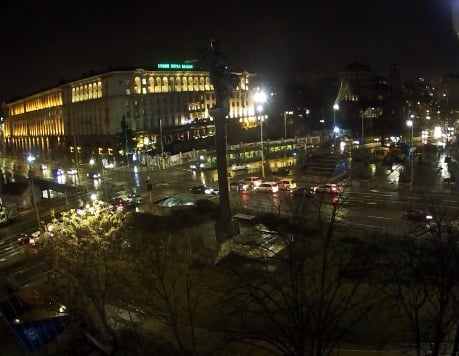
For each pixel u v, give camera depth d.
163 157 112.75
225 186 43.72
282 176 83.62
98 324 31.84
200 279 32.69
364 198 61.97
